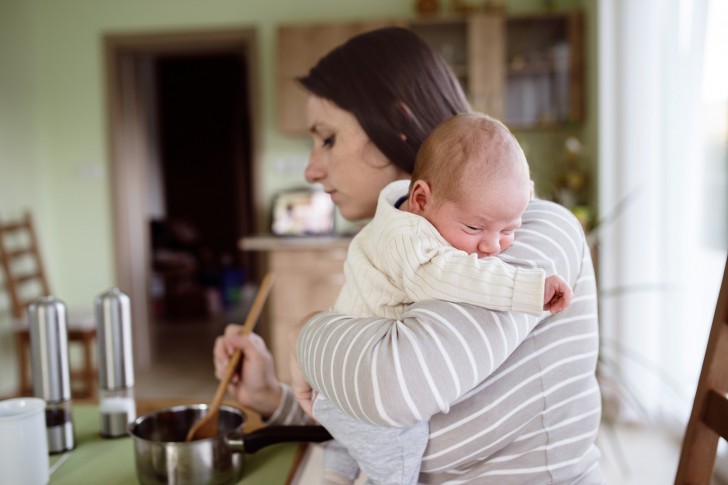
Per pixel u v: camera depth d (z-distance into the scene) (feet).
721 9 9.12
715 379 2.74
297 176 15.52
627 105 11.74
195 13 15.49
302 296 13.32
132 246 16.43
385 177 3.31
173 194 27.81
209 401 4.60
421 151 2.60
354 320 2.45
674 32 10.92
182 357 16.89
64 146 16.06
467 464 2.61
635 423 11.10
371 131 3.19
